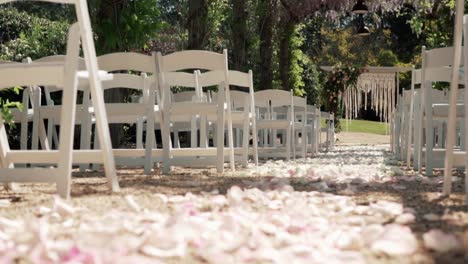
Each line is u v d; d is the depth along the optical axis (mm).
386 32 33000
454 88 3416
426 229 2291
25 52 11125
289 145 8008
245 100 6508
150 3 7859
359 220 2414
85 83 3537
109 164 3553
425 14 17109
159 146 11148
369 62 32281
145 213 2516
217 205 2881
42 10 23266
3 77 3186
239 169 5949
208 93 7211
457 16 3309
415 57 31453
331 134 13836
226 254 1735
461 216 2633
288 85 17438
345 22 35281
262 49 15578
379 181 4445
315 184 4023
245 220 2211
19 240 1913
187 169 5941
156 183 4117
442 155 5090
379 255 1820
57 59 4980
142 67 5172
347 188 3799
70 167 3170
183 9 19641
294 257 1708
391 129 12664
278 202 2893
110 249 1740
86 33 3402
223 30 18734
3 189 3713
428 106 5086
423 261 1734
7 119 5387
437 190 3830
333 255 1716
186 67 5180
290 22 17266
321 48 32469
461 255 1806
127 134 11453
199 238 1913
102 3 7609
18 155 3518
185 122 6844
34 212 2709
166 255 1746
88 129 5113
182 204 2756
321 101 23984
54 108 5336
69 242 1808
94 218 2350
